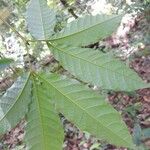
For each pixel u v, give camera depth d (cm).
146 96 158
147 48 186
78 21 22
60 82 21
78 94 21
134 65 183
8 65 23
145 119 148
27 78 22
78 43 22
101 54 21
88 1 232
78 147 155
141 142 84
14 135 177
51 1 209
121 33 208
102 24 22
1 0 99
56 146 21
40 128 21
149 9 191
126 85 20
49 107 21
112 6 210
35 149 21
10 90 22
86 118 21
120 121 21
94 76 21
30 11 23
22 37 24
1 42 208
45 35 23
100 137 21
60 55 22
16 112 21
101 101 21
